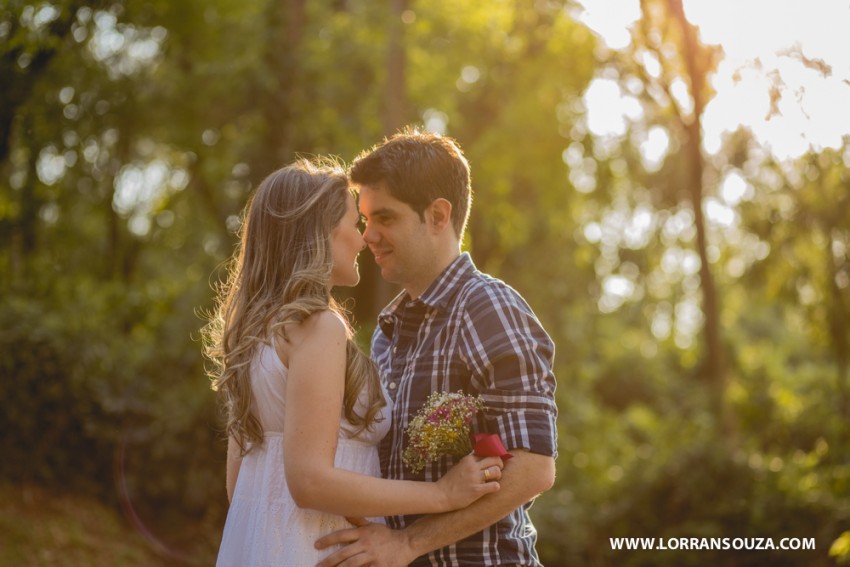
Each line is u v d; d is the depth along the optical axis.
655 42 10.15
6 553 6.90
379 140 11.71
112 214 11.38
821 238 10.83
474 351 2.64
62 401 7.96
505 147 14.02
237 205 11.15
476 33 13.57
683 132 12.98
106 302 9.55
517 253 15.49
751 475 9.63
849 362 11.46
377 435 2.68
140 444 8.21
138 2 9.88
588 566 9.52
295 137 11.29
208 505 8.38
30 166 9.00
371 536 2.54
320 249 2.62
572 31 13.65
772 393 12.84
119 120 10.61
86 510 7.86
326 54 11.72
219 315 2.93
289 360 2.51
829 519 8.80
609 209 15.88
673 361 22.00
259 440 2.60
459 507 2.48
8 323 7.97
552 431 2.58
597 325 19.98
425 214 2.78
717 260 13.88
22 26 7.86
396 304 2.94
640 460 10.55
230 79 11.12
